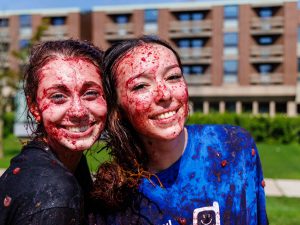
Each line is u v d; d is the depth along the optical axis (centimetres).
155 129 168
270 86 3969
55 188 134
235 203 180
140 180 175
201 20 4181
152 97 167
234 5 4116
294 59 4016
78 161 175
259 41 4128
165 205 174
